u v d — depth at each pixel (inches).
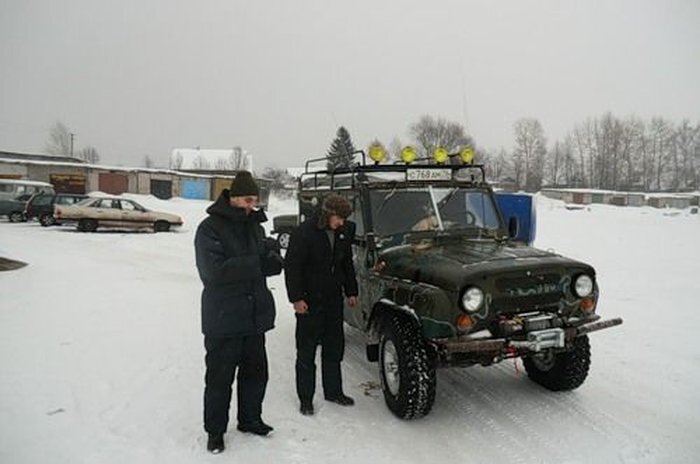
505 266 165.3
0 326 268.8
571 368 189.2
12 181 995.3
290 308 339.0
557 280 171.0
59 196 926.4
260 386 162.9
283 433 165.3
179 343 250.8
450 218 218.4
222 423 152.6
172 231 901.8
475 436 165.0
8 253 544.1
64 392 189.9
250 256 150.1
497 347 155.1
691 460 150.6
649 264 523.5
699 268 496.1
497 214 229.3
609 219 1339.8
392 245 205.8
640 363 229.3
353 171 226.8
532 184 3385.8
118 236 788.6
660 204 2583.7
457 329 158.9
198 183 1727.4
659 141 3631.9
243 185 147.7
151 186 1621.6
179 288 392.5
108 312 306.7
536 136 3491.6
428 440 162.2
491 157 3334.2
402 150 226.7
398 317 178.2
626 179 3612.2
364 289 203.3
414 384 166.4
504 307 163.8
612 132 3602.4
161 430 164.4
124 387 196.4
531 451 155.9
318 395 196.4
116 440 157.2
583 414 180.2
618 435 165.2
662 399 192.1
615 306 335.6
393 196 214.8
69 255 557.9
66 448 151.6
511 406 186.7
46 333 259.4
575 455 153.6
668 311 322.0
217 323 149.0
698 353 241.9
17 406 177.2
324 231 177.2
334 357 186.2
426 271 172.6
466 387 204.1
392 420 175.8
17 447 150.9
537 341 158.9
